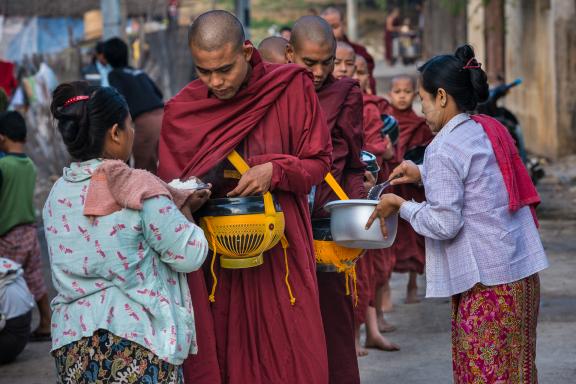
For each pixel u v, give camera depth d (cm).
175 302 398
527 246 441
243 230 438
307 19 539
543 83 1655
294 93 462
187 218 414
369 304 689
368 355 681
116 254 380
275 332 467
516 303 433
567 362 648
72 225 385
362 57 752
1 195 750
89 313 383
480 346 434
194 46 436
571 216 1173
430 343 709
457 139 432
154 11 1761
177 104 462
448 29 3108
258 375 468
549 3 1590
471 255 431
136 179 385
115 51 991
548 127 1628
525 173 443
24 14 1806
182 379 406
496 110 1214
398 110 810
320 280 521
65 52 1541
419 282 917
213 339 454
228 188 463
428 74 443
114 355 383
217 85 441
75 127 389
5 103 830
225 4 4531
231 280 468
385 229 466
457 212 425
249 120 454
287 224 465
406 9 4447
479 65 441
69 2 1805
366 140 684
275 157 449
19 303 695
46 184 1382
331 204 471
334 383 523
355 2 3728
